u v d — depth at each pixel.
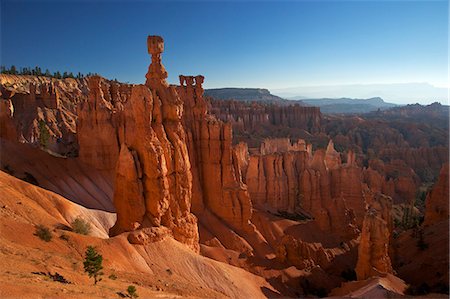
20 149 60.50
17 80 183.50
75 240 35.09
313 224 70.69
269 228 67.88
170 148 46.06
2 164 55.00
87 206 58.97
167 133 47.44
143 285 31.36
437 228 60.84
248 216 65.06
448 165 68.56
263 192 80.44
